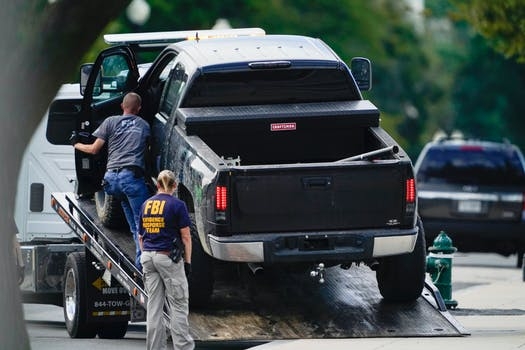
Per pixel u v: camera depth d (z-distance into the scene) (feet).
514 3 272.31
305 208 139.74
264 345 140.15
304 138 150.41
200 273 144.56
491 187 271.49
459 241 273.95
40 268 187.32
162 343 138.21
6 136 112.88
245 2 476.54
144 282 141.79
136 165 151.43
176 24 460.55
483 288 217.36
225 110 147.74
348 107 149.38
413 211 142.51
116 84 167.43
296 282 157.38
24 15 112.57
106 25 114.62
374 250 141.18
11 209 114.11
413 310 150.20
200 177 140.15
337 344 138.62
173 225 135.44
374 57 523.70
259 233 139.33
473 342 139.64
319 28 506.07
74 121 199.31
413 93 640.58
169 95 156.76
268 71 152.05
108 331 173.47
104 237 158.81
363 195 141.08
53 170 199.00
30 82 113.39
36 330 189.47
